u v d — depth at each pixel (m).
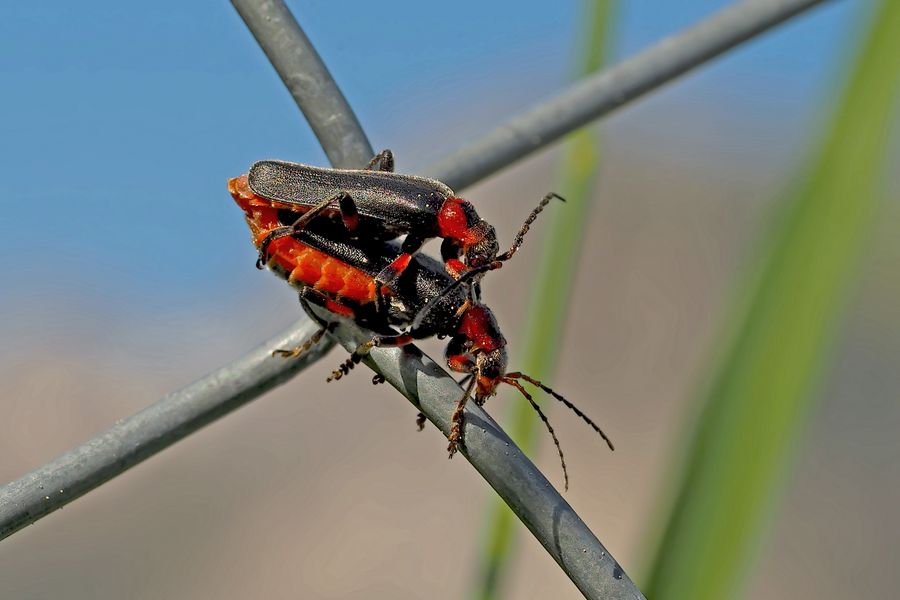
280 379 0.17
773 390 0.17
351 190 0.18
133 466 0.17
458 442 0.17
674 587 0.17
